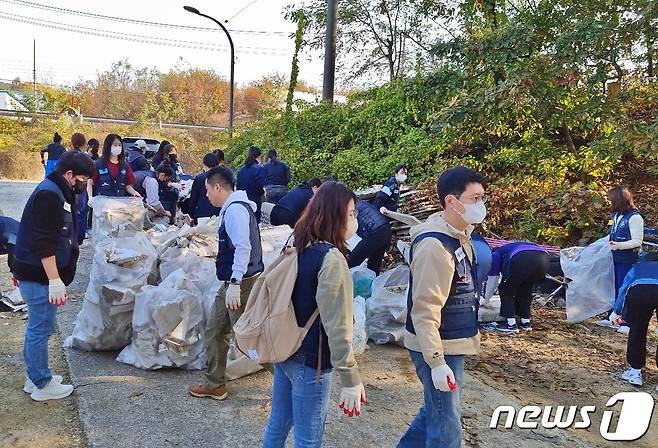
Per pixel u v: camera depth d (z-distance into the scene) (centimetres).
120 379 430
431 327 263
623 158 1046
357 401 247
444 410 277
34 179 2625
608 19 865
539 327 630
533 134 998
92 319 466
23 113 3195
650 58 892
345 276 252
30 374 388
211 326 397
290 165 1284
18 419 368
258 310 263
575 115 887
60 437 350
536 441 385
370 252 639
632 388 484
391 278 589
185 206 943
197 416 383
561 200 857
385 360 509
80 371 441
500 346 571
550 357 546
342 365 246
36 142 2861
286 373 266
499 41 909
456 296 277
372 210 652
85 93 5294
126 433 356
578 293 607
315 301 256
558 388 478
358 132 1286
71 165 373
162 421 373
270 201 956
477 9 1052
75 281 705
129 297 455
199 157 2516
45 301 377
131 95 5259
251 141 1623
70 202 378
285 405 279
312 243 261
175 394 411
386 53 1883
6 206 1262
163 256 497
